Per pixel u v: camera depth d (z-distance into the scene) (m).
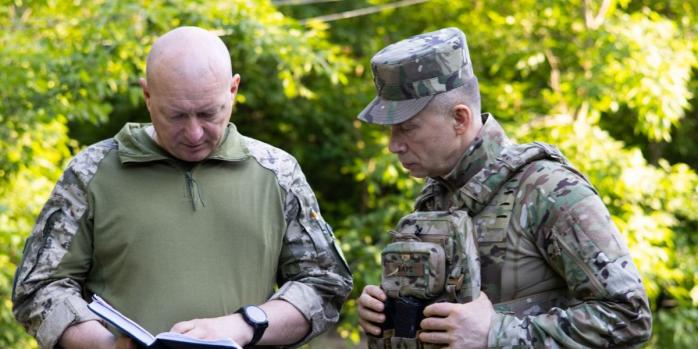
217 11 7.78
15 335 7.70
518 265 2.98
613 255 2.85
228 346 2.81
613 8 8.98
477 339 2.90
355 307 9.09
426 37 3.14
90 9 7.74
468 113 3.08
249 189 3.38
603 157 8.53
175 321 3.22
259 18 8.12
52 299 3.23
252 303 3.34
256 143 3.50
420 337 2.99
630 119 10.34
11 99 7.27
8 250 7.72
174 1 7.65
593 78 8.79
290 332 3.33
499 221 3.01
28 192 7.87
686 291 8.81
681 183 8.77
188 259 3.27
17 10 8.33
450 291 2.99
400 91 3.07
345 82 8.58
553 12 9.35
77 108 7.35
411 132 3.08
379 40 10.63
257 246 3.35
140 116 11.25
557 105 9.38
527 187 2.99
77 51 7.45
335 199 11.38
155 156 3.32
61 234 3.29
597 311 2.84
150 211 3.29
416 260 3.05
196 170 3.34
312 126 11.35
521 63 9.35
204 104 3.12
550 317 2.90
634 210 8.48
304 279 3.44
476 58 10.01
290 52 8.07
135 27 7.55
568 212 2.90
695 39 8.99
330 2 11.04
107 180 3.32
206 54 3.15
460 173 3.09
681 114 8.66
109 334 3.17
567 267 2.90
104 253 3.29
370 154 10.03
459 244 3.00
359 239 9.12
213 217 3.31
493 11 10.01
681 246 9.23
